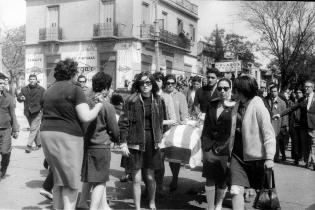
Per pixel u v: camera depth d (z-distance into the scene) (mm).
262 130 4121
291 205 5941
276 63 23562
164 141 5621
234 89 4348
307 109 9680
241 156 4215
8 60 36281
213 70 7102
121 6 26812
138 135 4996
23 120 19281
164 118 5664
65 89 4176
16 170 7828
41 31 29375
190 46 32812
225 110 4781
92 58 27703
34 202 5562
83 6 27844
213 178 4816
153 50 28672
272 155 4051
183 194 6391
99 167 4625
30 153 10117
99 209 5062
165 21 30141
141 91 5137
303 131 9867
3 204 5406
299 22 19844
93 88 4770
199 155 5457
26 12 29703
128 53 26609
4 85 6895
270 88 10008
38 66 29641
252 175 4195
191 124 5863
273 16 16781
